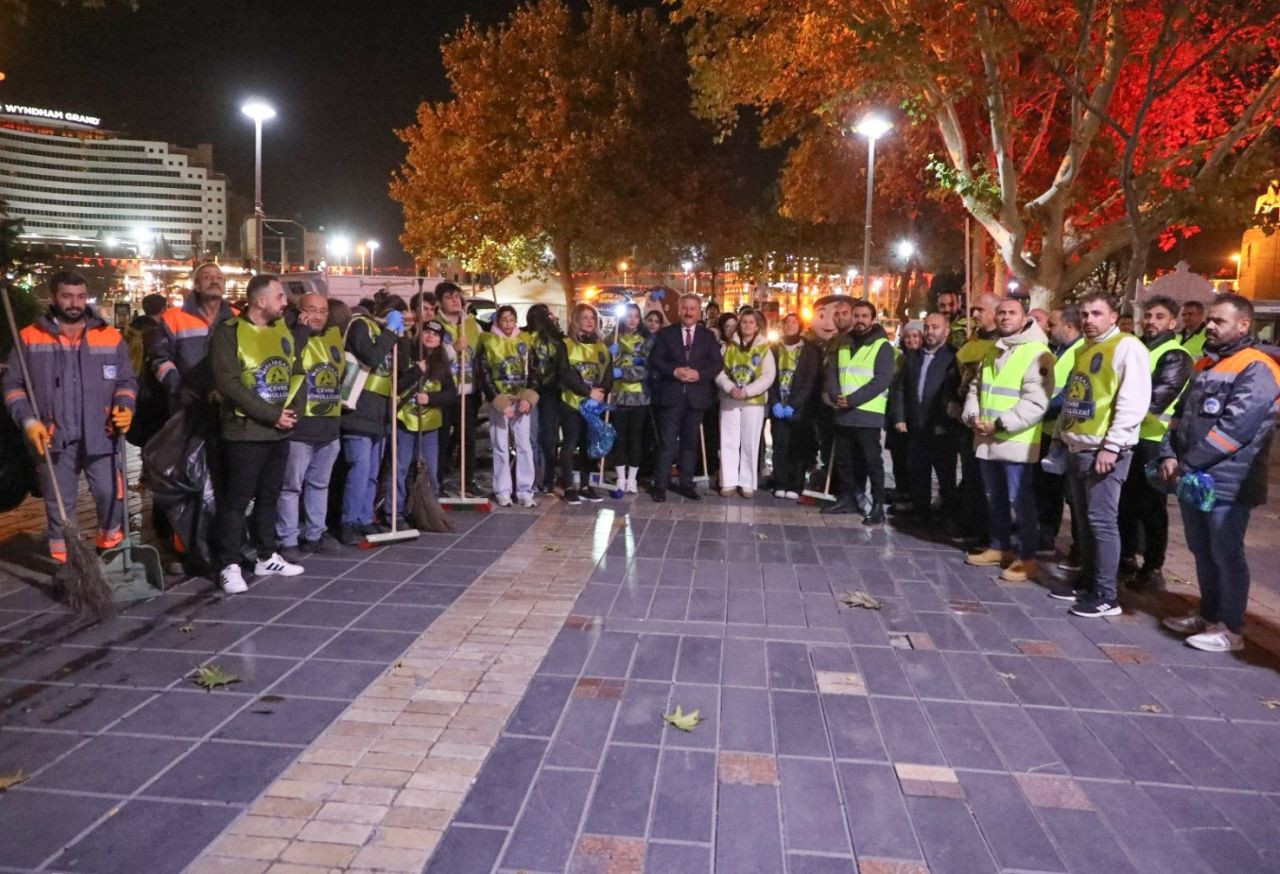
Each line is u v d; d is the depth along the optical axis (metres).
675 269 31.80
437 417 8.07
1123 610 5.91
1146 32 10.87
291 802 3.42
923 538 7.71
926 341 8.04
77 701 4.24
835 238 37.94
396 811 3.38
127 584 5.80
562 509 8.55
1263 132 10.44
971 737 4.07
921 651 5.10
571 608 5.68
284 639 5.05
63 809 3.35
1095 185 16.23
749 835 3.28
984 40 9.69
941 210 28.30
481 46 27.80
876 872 3.08
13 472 6.11
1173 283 13.26
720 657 4.93
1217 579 5.32
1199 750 4.01
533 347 8.87
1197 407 5.21
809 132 22.06
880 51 9.63
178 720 4.06
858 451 8.53
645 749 3.89
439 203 31.14
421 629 5.25
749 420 9.16
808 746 3.95
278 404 5.86
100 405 6.14
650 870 3.07
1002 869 3.12
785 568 6.70
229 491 5.83
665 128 27.50
